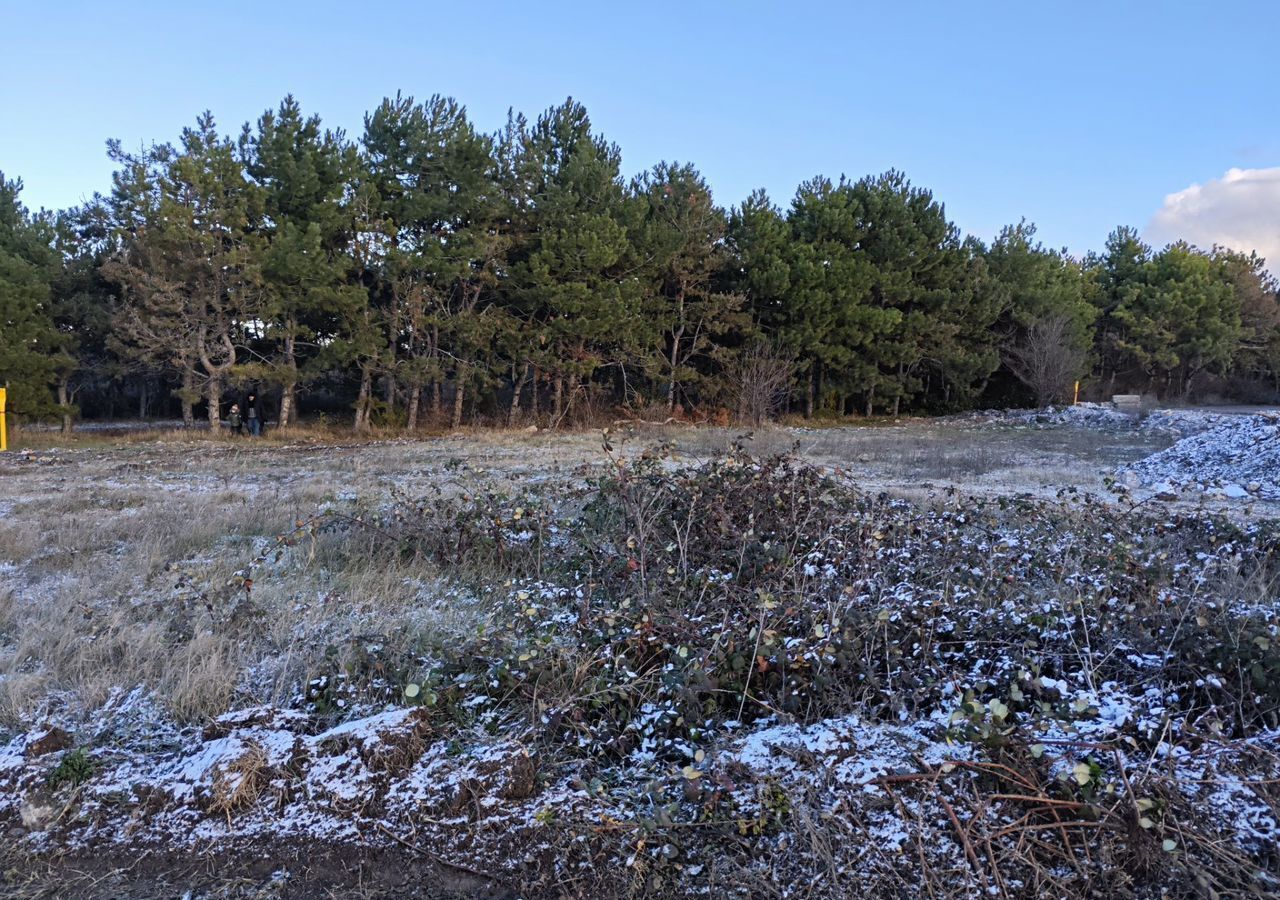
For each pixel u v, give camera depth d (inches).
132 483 500.4
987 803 117.3
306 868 116.6
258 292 874.1
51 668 183.9
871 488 443.2
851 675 157.5
